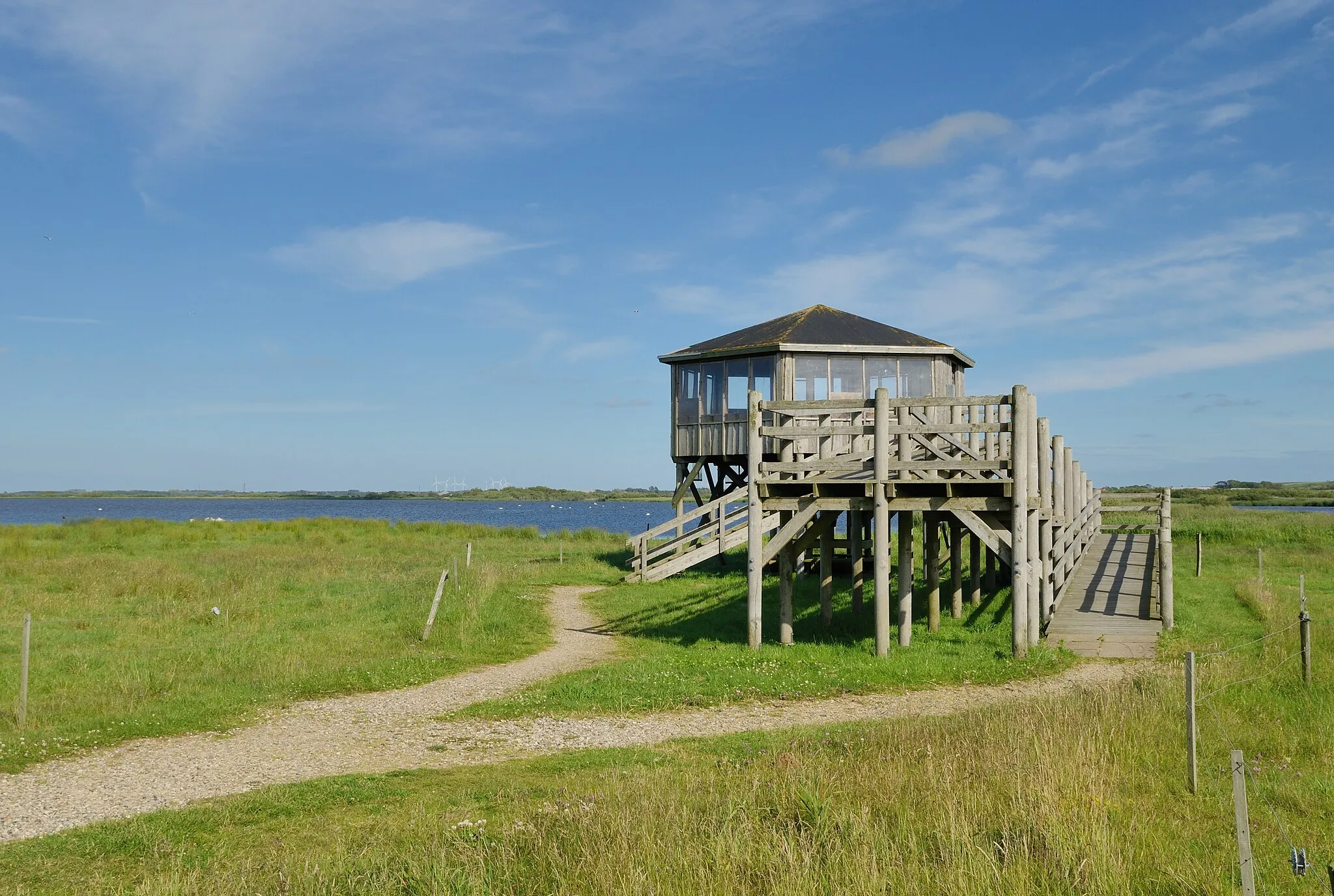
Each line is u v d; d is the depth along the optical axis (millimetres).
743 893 6770
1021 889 6539
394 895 7094
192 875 7559
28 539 41875
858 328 29484
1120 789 8789
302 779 11070
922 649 17750
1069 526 23250
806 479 18422
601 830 7867
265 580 29438
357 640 20156
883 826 7754
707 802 8742
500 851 7727
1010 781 8758
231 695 15391
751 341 28734
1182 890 6555
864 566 26359
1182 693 12109
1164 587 19625
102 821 9609
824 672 16078
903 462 17578
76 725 13438
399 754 12227
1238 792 6141
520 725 13648
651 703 14555
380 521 59469
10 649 18562
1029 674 15688
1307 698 12016
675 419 30547
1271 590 25047
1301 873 6000
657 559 32969
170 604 24562
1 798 10453
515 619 22656
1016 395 16969
